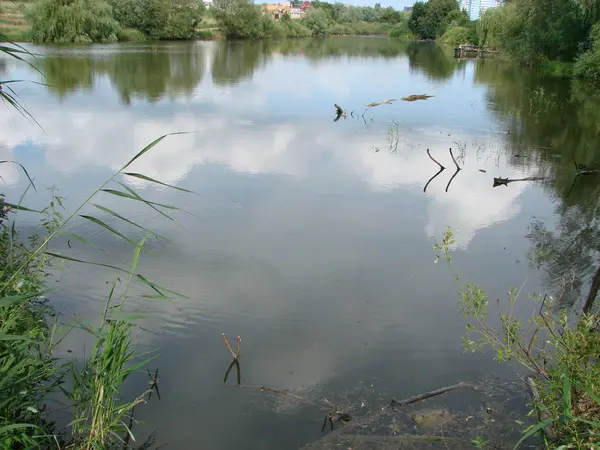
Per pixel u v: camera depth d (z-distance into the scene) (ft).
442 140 52.01
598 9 98.27
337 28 317.83
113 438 13.71
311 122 58.90
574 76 96.58
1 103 61.93
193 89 81.87
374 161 43.57
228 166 40.70
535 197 35.70
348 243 27.07
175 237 26.94
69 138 47.42
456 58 155.74
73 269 22.67
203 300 20.99
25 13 145.38
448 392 15.67
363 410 14.99
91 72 95.91
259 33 227.61
